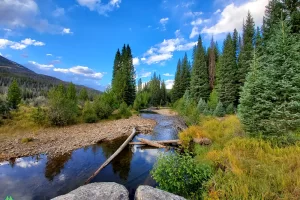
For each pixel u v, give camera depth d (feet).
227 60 89.92
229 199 14.24
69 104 63.31
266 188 14.16
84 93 130.41
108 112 83.97
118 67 163.84
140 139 44.50
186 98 101.40
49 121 56.44
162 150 38.19
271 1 62.49
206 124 47.70
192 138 38.88
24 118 57.31
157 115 110.22
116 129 58.39
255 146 24.90
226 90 86.89
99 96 97.40
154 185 22.45
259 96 28.19
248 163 19.29
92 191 11.06
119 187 11.75
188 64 167.84
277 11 53.72
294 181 14.96
